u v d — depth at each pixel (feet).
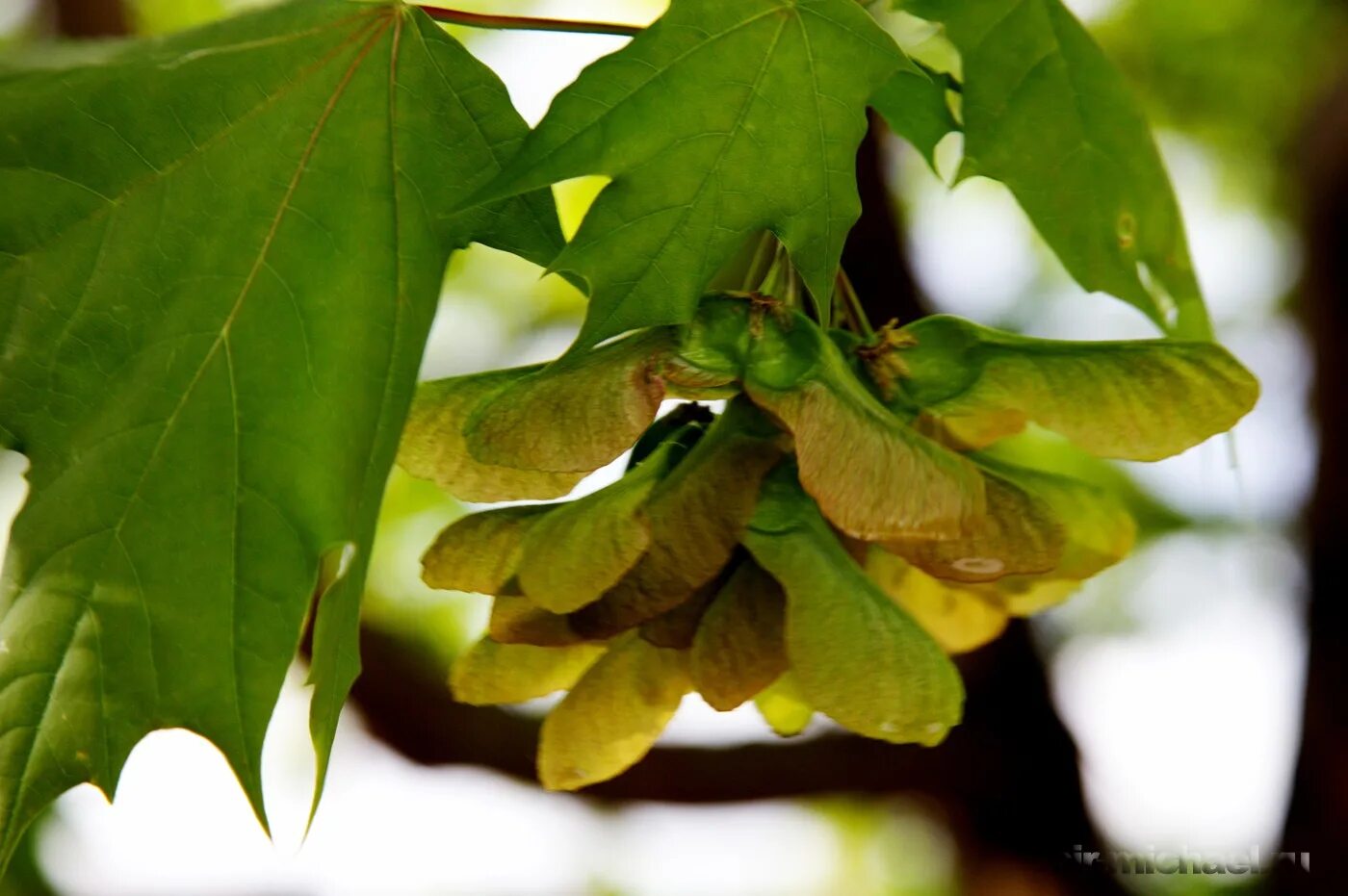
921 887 5.48
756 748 3.54
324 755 1.84
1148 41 4.88
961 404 1.93
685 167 1.90
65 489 1.90
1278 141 4.79
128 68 1.94
